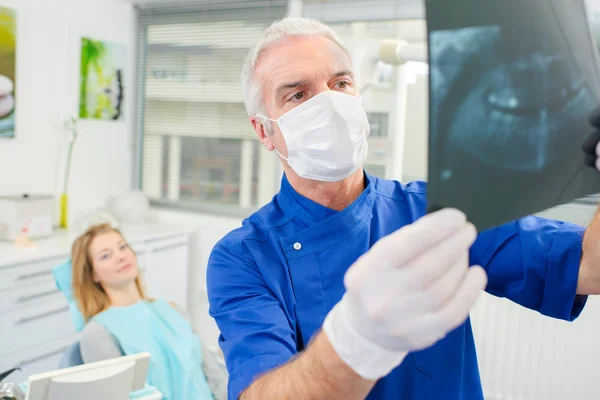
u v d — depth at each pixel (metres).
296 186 1.00
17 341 2.29
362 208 0.96
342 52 0.96
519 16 0.48
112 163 3.45
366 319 0.44
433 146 0.41
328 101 0.91
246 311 0.81
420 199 1.02
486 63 0.44
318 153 0.92
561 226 0.81
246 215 3.32
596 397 2.16
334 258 0.93
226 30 3.25
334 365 0.48
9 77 2.73
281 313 0.83
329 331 0.48
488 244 0.85
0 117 2.70
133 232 2.97
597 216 0.74
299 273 0.92
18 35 2.77
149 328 1.86
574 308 0.79
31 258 2.32
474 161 0.43
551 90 0.50
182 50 3.39
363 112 0.97
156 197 3.62
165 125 3.52
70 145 3.08
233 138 3.30
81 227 2.57
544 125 0.49
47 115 2.97
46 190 3.02
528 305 0.82
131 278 1.93
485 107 0.44
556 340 2.21
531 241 0.80
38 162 2.95
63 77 3.04
